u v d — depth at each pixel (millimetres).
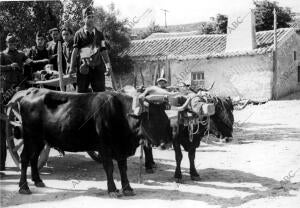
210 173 8531
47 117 7137
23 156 7215
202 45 25984
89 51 8156
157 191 7109
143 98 6496
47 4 14836
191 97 7770
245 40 23875
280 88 23812
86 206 6234
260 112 19000
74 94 7211
